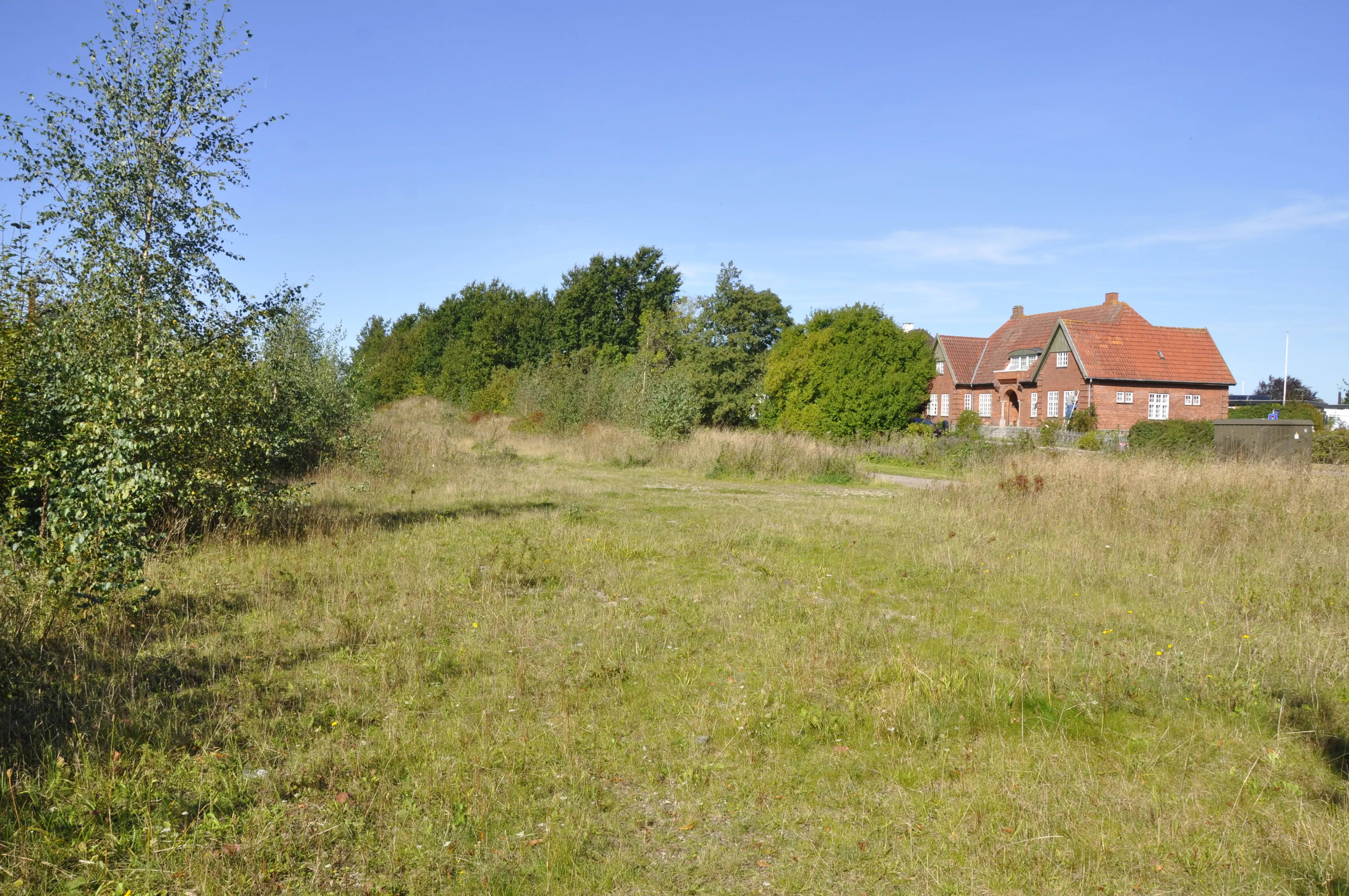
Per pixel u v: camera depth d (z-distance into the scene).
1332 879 3.38
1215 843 3.70
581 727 4.86
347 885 3.34
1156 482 12.45
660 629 6.82
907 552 10.24
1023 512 12.39
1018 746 4.73
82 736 4.28
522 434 32.31
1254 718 5.07
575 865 3.48
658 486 19.08
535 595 7.94
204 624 6.48
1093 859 3.57
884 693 5.33
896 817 3.96
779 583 8.55
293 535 9.98
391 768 4.31
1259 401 63.91
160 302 9.76
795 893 3.38
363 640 6.34
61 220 9.68
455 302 65.56
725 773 4.39
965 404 52.12
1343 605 7.43
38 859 3.36
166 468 8.40
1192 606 7.64
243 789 4.01
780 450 22.34
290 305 12.05
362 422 18.70
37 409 7.89
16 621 5.48
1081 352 41.91
